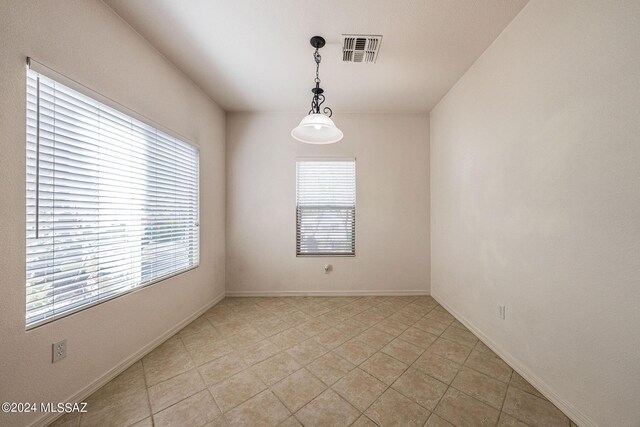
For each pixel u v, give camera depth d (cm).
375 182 349
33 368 128
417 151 348
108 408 145
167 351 206
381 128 348
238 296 346
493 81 207
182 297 249
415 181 348
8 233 119
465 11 174
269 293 347
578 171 134
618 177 115
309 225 352
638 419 108
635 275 109
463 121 256
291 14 176
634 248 109
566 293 141
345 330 244
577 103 134
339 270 349
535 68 163
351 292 348
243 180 347
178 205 247
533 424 134
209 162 303
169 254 233
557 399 146
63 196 144
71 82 144
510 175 187
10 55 118
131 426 133
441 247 312
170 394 156
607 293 120
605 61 120
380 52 219
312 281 349
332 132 211
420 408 145
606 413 120
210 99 304
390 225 349
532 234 167
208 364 188
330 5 169
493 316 207
